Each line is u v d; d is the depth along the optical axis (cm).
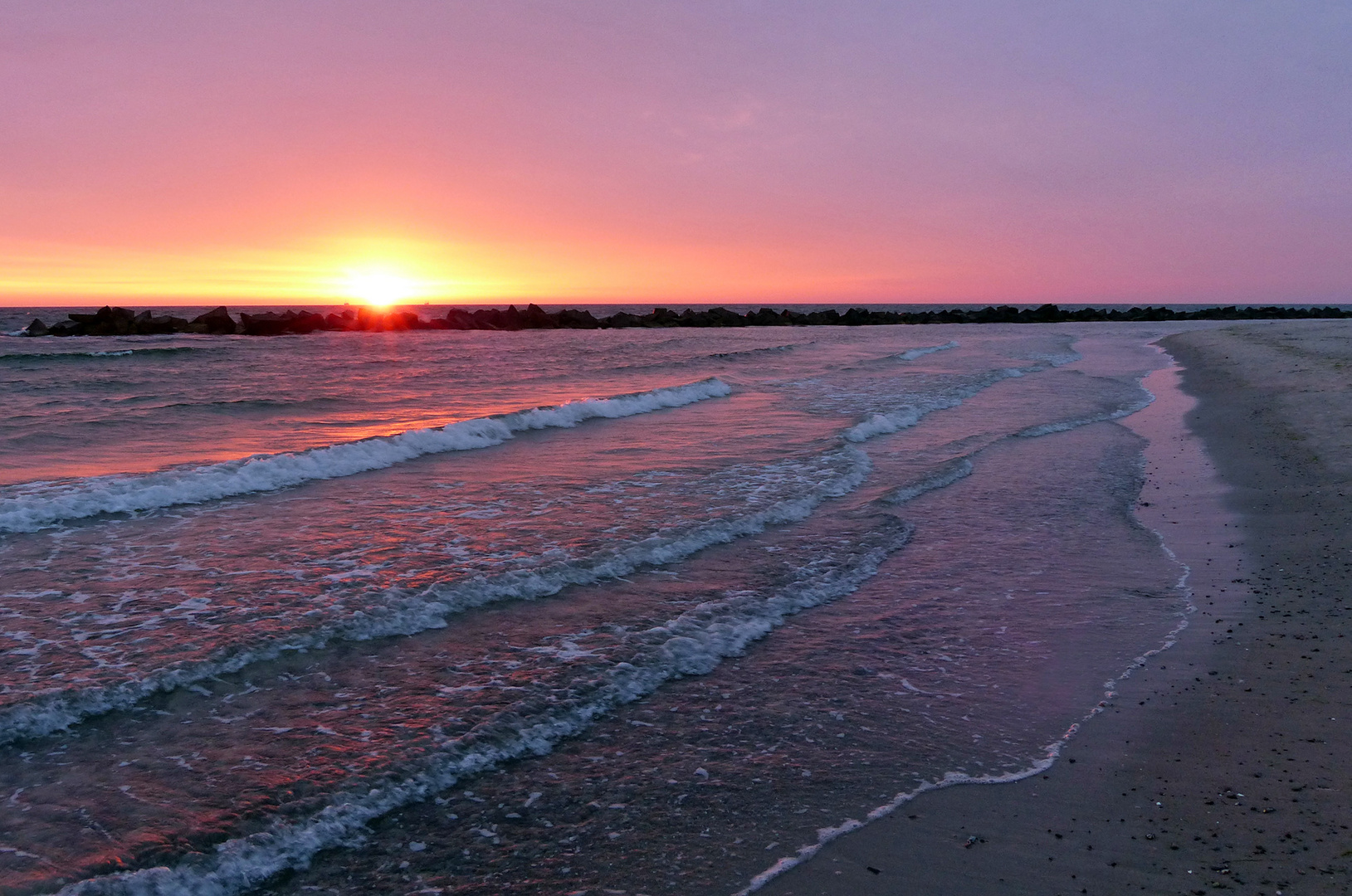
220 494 1098
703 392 2177
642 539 920
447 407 1938
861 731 549
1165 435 1641
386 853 422
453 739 523
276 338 4547
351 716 548
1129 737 536
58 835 419
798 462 1345
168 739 514
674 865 414
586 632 692
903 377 2695
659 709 577
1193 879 395
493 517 1010
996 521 1050
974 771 502
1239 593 781
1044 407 2036
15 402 1934
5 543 876
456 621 708
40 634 648
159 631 657
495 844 430
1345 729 528
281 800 456
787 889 397
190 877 394
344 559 841
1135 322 7650
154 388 2245
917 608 766
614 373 2842
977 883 400
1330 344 3122
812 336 5281
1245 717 552
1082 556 913
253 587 759
